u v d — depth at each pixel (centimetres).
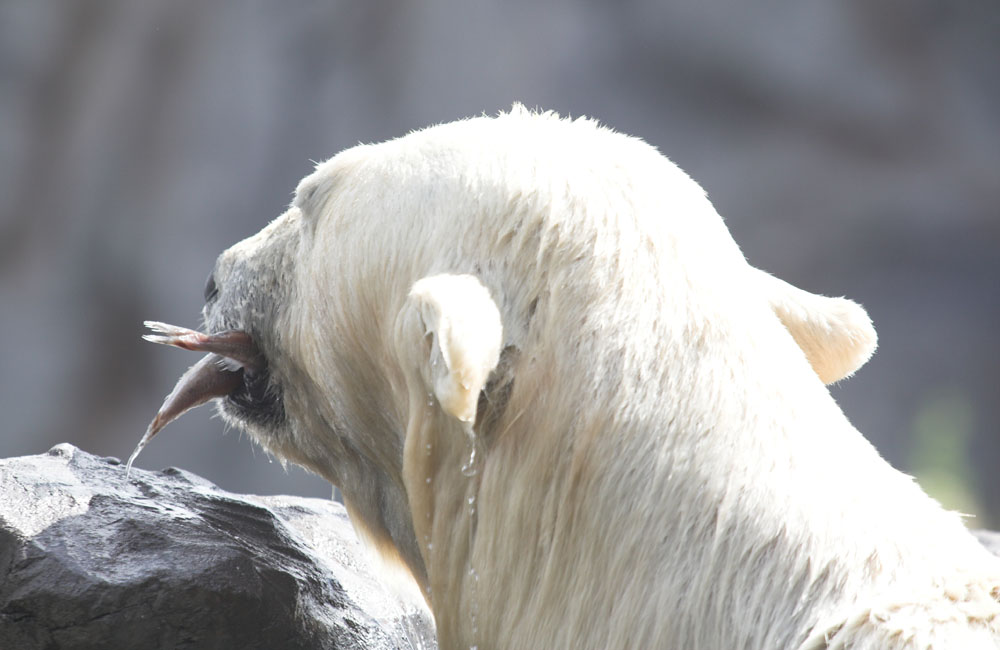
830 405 743
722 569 668
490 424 750
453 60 5431
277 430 978
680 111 5459
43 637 802
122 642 803
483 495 755
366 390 868
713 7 5388
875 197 5403
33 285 5122
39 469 924
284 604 853
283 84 5375
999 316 5316
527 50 5466
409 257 787
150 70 5216
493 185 770
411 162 820
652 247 755
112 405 5097
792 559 657
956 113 5353
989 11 5284
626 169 790
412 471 788
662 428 704
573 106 5469
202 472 4812
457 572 786
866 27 5341
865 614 623
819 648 624
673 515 688
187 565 823
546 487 728
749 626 653
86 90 5156
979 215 5359
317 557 969
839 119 5397
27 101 5122
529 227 753
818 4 5344
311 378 911
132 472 978
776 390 720
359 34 5400
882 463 727
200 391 970
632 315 729
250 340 952
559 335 730
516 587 741
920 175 5394
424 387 752
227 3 5266
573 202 759
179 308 5172
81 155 5172
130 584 800
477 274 754
